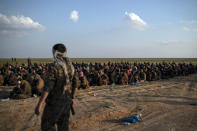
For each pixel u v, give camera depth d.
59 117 3.23
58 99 3.13
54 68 3.09
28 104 8.94
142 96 10.80
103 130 5.38
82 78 14.11
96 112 7.27
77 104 8.80
